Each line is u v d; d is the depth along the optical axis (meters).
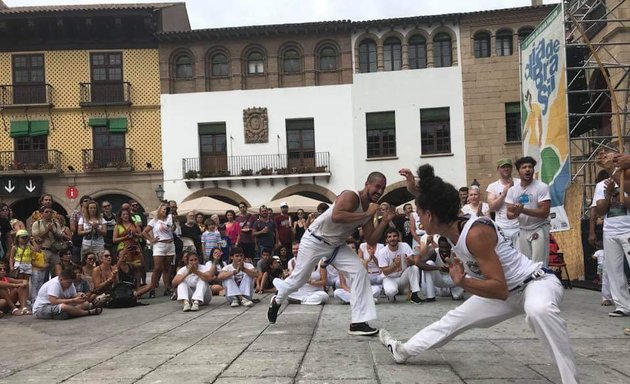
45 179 23.47
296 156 23.69
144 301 9.62
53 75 23.70
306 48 23.69
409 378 3.52
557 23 11.53
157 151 23.66
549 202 6.43
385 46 23.67
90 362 4.35
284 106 23.64
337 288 8.67
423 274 8.12
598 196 6.43
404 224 11.77
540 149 12.43
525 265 3.12
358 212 4.94
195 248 12.01
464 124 22.83
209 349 4.69
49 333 6.46
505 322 5.64
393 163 23.11
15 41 23.66
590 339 4.78
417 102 23.12
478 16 22.78
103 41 23.75
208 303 8.72
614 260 6.05
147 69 23.84
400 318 6.30
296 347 4.64
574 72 14.85
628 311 6.02
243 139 23.64
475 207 7.70
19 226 9.89
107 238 10.26
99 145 23.72
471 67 22.86
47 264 9.41
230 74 23.91
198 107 23.73
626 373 3.60
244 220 13.95
